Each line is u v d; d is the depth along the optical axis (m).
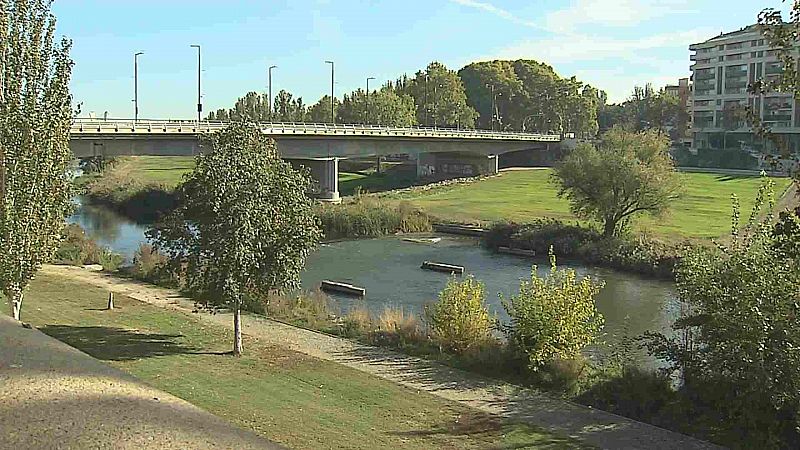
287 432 16.16
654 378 19.97
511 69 155.88
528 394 20.36
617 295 39.22
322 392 19.91
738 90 125.88
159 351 23.61
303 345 25.05
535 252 52.47
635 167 51.00
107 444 3.11
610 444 16.84
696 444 16.92
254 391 19.58
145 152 55.38
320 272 43.91
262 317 28.95
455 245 56.19
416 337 25.52
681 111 143.25
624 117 169.25
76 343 24.14
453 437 16.86
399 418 18.05
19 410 3.43
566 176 53.41
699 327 18.52
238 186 22.09
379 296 37.16
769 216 18.86
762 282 16.62
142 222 64.50
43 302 30.50
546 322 21.47
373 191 86.38
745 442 16.91
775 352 15.99
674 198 53.12
